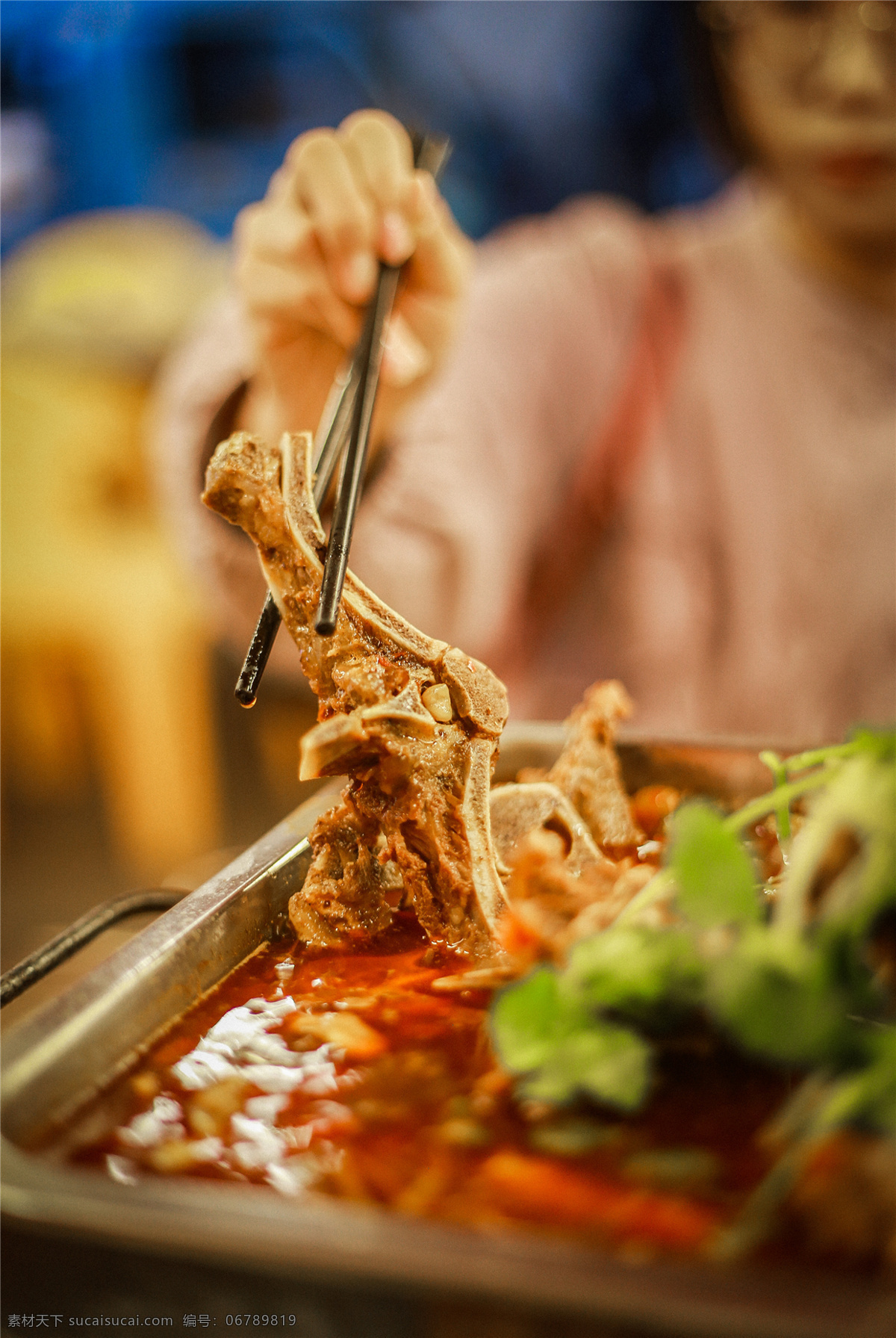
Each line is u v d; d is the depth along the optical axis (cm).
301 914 109
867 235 279
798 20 264
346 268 177
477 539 266
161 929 97
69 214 387
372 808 108
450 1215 69
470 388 287
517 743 149
